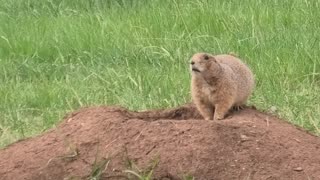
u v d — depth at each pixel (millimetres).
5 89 11062
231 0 14039
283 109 9734
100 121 7449
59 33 13328
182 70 11375
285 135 7387
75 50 12648
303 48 11492
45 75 11812
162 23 13180
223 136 7098
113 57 12227
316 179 6867
